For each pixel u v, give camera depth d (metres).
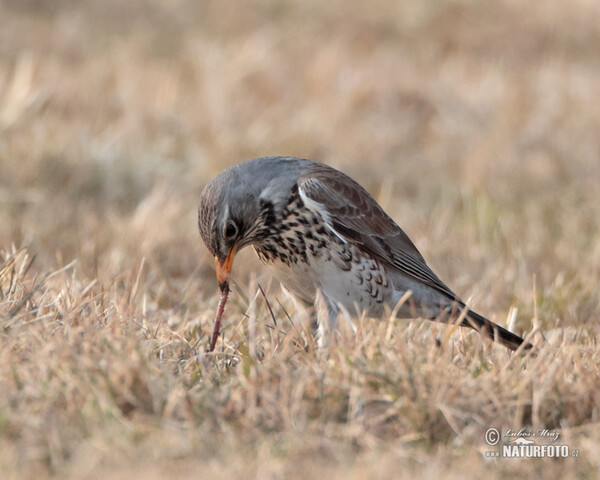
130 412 6.67
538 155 19.69
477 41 29.56
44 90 19.77
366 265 9.47
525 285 12.21
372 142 19.95
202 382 7.14
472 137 20.77
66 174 15.49
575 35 30.03
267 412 6.60
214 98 20.89
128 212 15.04
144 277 11.48
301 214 9.16
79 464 5.81
